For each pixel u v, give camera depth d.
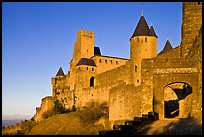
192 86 41.69
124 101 72.06
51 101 124.19
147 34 92.00
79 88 115.31
